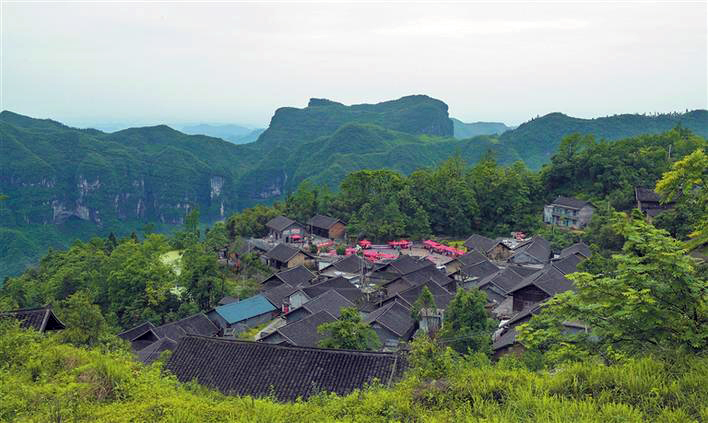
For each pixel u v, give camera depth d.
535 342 9.70
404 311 32.22
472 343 23.14
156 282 41.69
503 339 23.83
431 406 7.71
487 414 6.93
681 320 8.09
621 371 7.49
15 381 9.32
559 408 6.77
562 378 7.77
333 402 8.97
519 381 7.93
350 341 22.84
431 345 11.48
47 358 10.57
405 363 14.41
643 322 8.14
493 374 8.30
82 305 22.64
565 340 9.63
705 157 10.16
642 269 8.10
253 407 8.73
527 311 26.33
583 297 8.84
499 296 36.66
